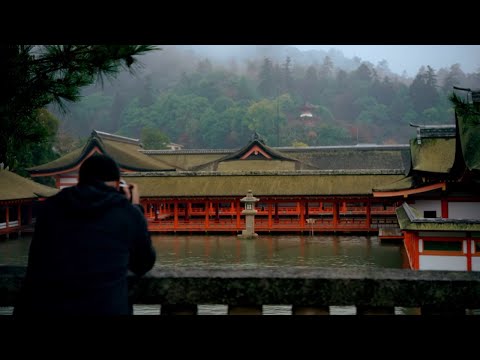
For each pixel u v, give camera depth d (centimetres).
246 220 3928
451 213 2978
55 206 307
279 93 15625
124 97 15125
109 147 5591
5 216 4562
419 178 3528
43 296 286
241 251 3197
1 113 418
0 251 3412
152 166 5612
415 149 3478
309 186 4147
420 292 338
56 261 288
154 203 4334
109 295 288
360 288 342
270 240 3741
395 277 342
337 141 12988
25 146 489
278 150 6353
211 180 4366
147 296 352
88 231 294
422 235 1988
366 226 3997
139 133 13850
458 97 641
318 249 3231
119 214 305
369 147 6153
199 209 4994
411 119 13612
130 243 307
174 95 14275
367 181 4128
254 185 4234
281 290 346
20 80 401
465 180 2100
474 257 1938
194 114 13838
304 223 4072
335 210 4062
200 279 350
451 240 1964
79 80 421
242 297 347
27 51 388
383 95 15225
